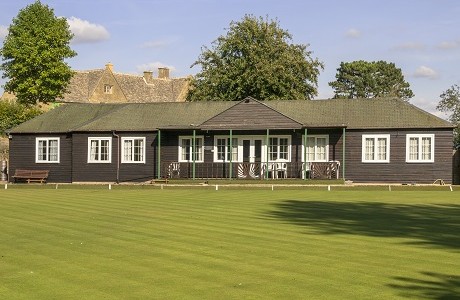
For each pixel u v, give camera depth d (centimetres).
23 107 5128
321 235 1297
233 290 808
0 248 1141
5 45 5303
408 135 3247
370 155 3303
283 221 1552
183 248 1132
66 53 5441
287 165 3397
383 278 875
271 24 5369
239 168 3416
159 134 3444
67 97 6669
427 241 1211
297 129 3322
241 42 5300
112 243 1193
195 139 3522
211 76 5306
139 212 1781
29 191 2923
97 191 2903
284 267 955
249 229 1393
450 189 2883
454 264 973
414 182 3231
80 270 938
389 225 1470
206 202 2156
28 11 5362
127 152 3603
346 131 3334
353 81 9294
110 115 3725
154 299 764
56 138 3747
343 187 2958
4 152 4475
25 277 891
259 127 3281
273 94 5166
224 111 3344
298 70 5244
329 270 932
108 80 7162
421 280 861
